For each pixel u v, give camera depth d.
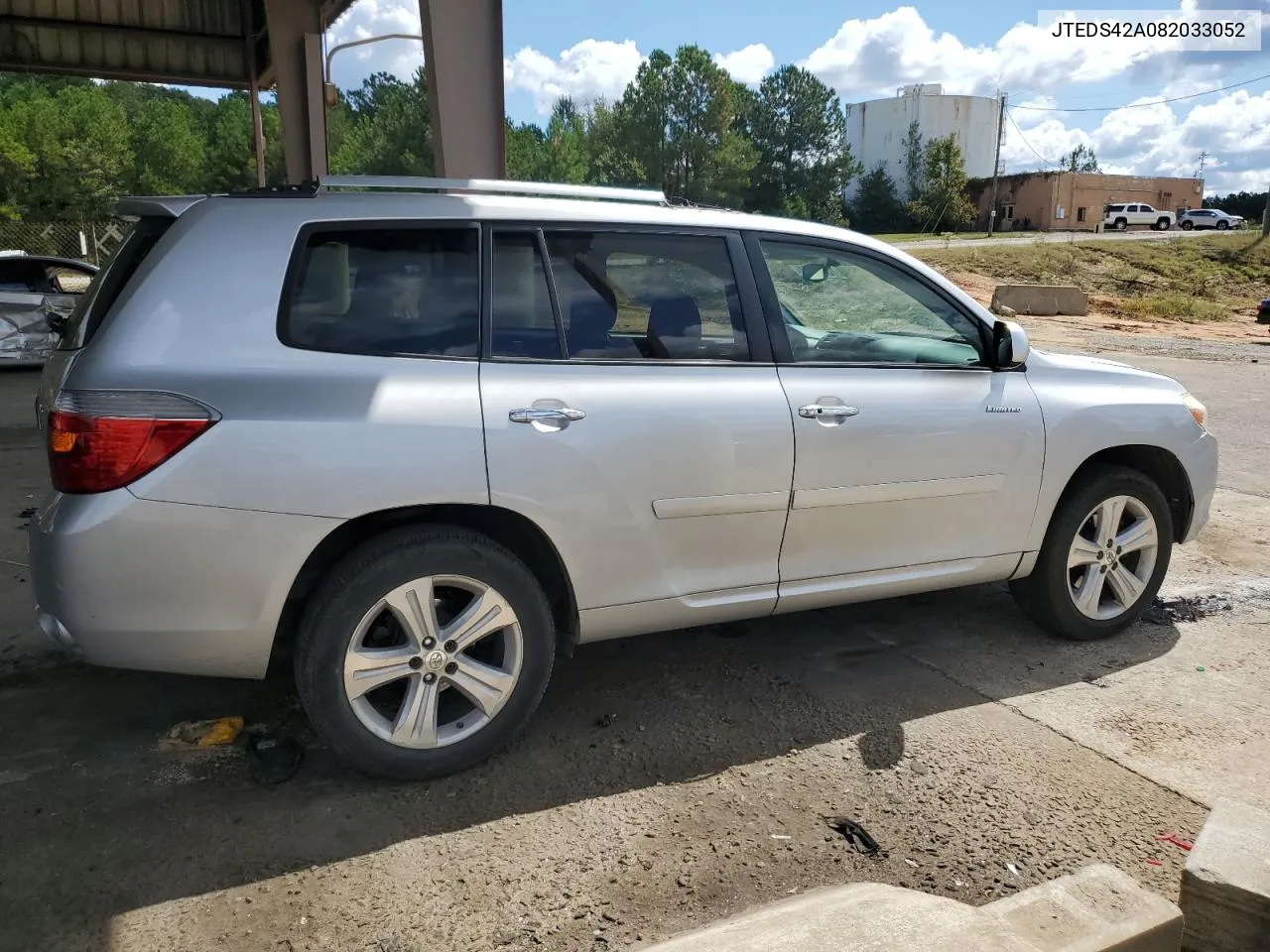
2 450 7.67
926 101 94.06
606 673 3.87
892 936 2.15
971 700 3.66
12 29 17.27
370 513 2.78
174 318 2.70
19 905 2.42
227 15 18.77
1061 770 3.15
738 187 76.81
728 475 3.26
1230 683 3.84
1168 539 4.30
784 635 4.30
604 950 2.31
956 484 3.71
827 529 3.51
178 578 2.64
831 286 3.71
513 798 2.95
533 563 3.27
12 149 46.09
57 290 12.80
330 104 14.97
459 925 2.39
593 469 3.04
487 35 6.83
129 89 86.25
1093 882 2.38
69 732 3.31
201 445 2.62
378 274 2.94
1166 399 4.29
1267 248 43.72
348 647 2.82
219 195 2.93
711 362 3.32
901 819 2.87
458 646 2.97
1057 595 4.11
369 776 3.04
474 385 2.93
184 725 3.30
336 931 2.36
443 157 6.88
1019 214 80.62
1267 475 7.76
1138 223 64.31
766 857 2.68
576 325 3.15
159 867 2.58
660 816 2.87
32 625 4.20
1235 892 2.24
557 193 3.26
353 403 2.77
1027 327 23.09
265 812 2.85
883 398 3.55
